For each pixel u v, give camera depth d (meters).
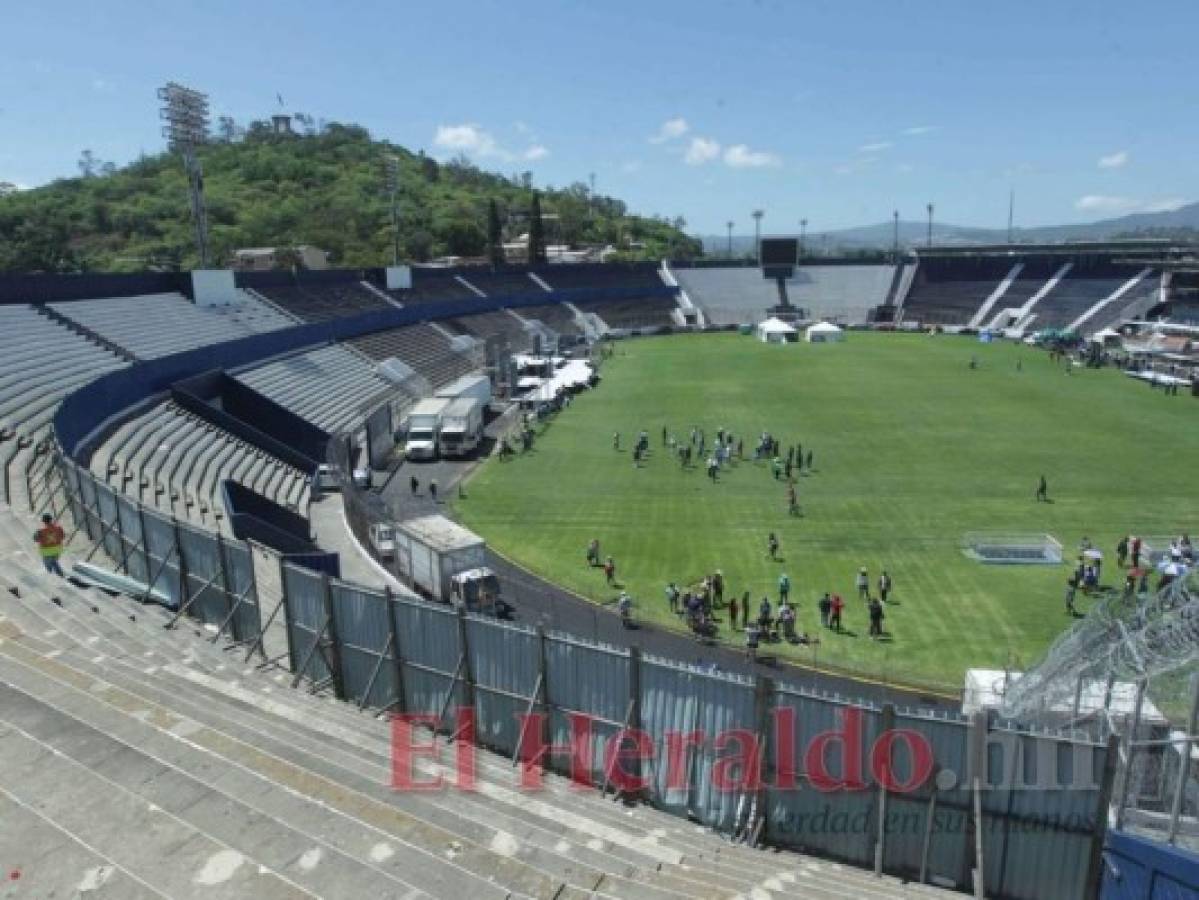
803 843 12.98
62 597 17.56
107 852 9.02
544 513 40.69
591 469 48.75
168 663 15.52
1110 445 50.62
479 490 45.06
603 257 178.75
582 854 10.84
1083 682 14.73
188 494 32.75
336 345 70.00
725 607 29.20
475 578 28.27
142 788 10.18
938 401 65.94
